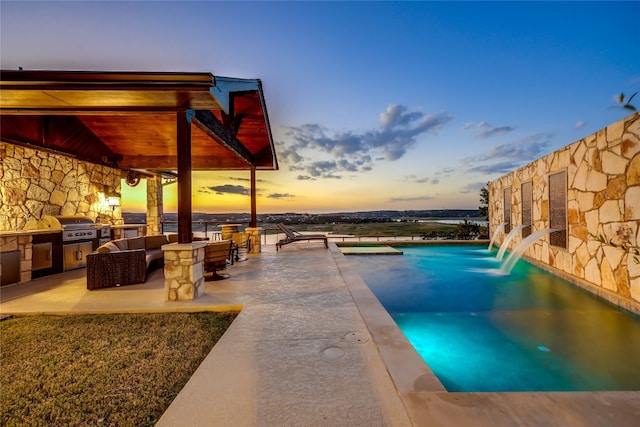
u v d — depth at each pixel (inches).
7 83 138.0
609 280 182.4
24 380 86.7
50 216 251.0
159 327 127.6
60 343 112.0
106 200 344.8
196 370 88.0
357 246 449.1
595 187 195.9
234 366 89.7
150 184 429.1
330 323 124.3
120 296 170.4
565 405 65.5
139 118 259.1
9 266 199.9
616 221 175.6
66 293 177.5
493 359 127.3
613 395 69.1
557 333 153.3
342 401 71.9
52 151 241.9
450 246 447.5
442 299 217.6
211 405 71.2
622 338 145.5
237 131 288.8
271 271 234.7
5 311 143.9
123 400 76.7
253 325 123.1
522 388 105.7
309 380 81.4
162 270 248.1
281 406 70.3
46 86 139.9
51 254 234.4
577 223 217.9
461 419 61.5
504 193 381.7
